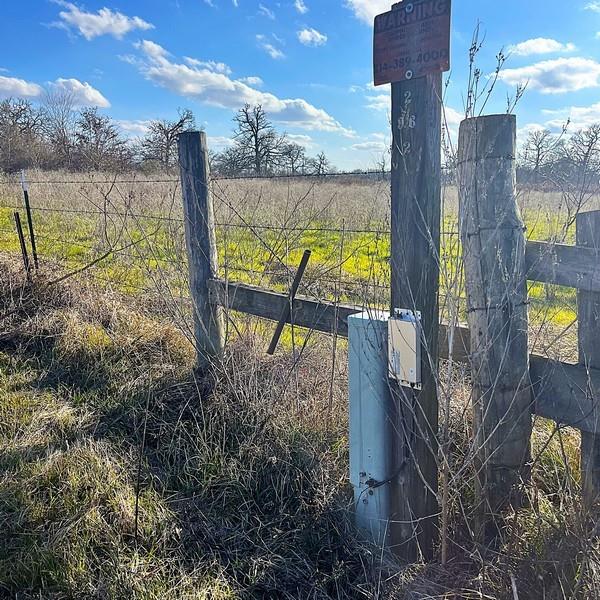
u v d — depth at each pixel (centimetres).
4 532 246
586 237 206
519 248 214
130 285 520
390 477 240
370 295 312
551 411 225
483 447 230
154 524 255
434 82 195
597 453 219
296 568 238
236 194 614
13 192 1200
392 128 210
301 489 274
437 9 187
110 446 314
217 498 278
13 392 380
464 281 236
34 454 303
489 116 206
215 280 372
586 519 207
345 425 307
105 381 391
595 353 212
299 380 342
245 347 378
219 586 227
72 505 262
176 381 373
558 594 195
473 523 241
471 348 230
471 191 213
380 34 206
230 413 329
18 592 221
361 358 239
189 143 361
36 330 458
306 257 325
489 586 209
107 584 221
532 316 309
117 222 704
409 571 228
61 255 684
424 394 222
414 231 211
